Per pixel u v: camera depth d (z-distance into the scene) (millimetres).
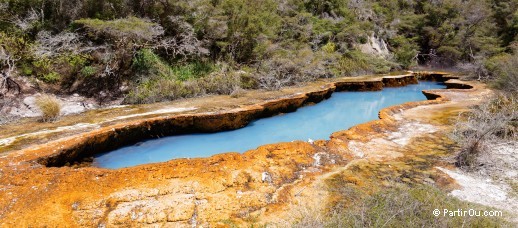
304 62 12320
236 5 11445
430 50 19781
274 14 13805
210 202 3754
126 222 3404
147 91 8758
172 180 4031
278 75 11078
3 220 3275
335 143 5473
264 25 12375
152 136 6660
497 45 17609
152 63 9648
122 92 9180
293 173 4531
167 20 10664
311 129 7707
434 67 18906
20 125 6242
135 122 6293
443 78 14945
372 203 3594
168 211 3564
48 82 8664
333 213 3570
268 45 11945
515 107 6297
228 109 7566
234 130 7434
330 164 4855
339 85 12023
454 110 8039
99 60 9359
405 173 4531
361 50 16906
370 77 13555
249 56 12039
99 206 3555
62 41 8922
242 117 7523
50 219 3338
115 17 9898
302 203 3832
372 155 5195
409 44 18844
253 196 3932
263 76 10672
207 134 7121
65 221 3340
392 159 5035
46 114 6543
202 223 3477
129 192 3777
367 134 6078
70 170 4234
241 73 10547
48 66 8672
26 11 9156
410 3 21656
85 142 5371
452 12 19453
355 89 12266
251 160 4660
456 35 19219
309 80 12266
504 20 19219
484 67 13883
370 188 4098
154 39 10211
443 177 4359
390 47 19297
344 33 16406
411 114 7695
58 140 5234
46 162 4648
